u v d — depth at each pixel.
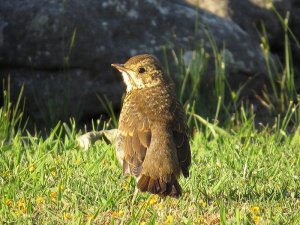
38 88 14.80
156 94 9.09
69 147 11.82
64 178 9.95
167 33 15.81
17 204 9.11
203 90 15.76
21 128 14.80
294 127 14.80
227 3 17.03
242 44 16.38
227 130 14.10
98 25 15.12
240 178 10.30
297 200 9.41
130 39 15.45
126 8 15.58
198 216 8.74
